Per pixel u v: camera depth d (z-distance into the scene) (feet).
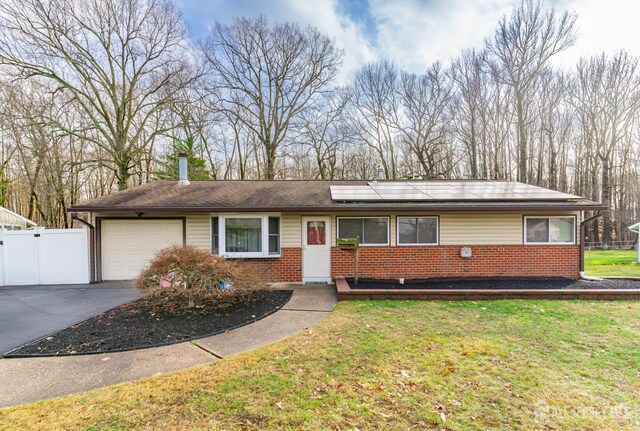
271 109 78.95
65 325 18.39
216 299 23.24
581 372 12.10
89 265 31.07
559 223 31.48
